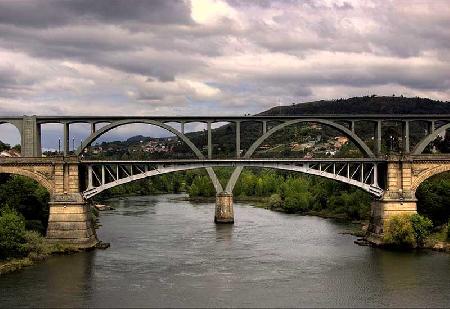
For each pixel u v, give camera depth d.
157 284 63.91
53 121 93.44
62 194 84.31
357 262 75.44
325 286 63.22
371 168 93.12
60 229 83.75
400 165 89.00
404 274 68.50
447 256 79.19
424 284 63.91
